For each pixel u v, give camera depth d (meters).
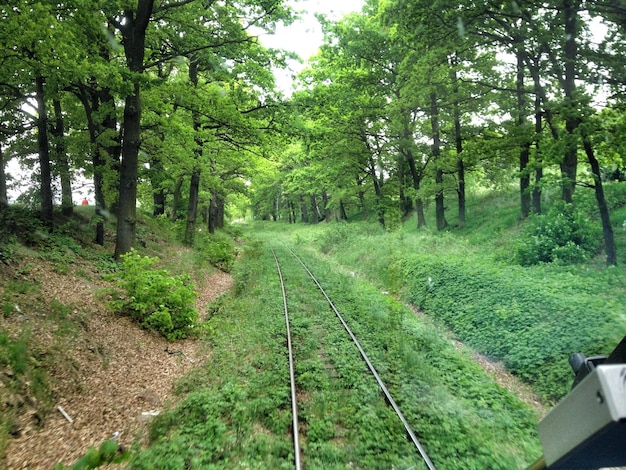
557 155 12.46
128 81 10.76
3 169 14.62
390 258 19.28
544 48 13.08
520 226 19.06
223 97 15.38
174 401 7.29
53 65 9.95
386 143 26.36
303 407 6.89
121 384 7.52
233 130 17.64
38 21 8.89
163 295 10.57
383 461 5.38
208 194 30.80
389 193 32.28
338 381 7.86
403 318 11.98
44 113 14.02
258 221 87.06
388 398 7.12
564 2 11.95
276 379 7.85
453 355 9.37
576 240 14.17
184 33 15.19
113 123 17.47
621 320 8.63
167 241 21.95
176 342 10.19
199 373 8.27
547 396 7.86
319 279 18.20
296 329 11.00
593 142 12.51
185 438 5.79
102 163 16.44
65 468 4.98
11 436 5.27
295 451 5.52
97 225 16.05
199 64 18.59
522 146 17.62
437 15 13.41
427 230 23.47
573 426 1.22
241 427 6.18
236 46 14.98
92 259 13.65
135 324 10.15
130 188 14.22
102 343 8.52
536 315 10.06
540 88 14.91
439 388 7.50
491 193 27.88
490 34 14.13
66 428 5.88
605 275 11.90
